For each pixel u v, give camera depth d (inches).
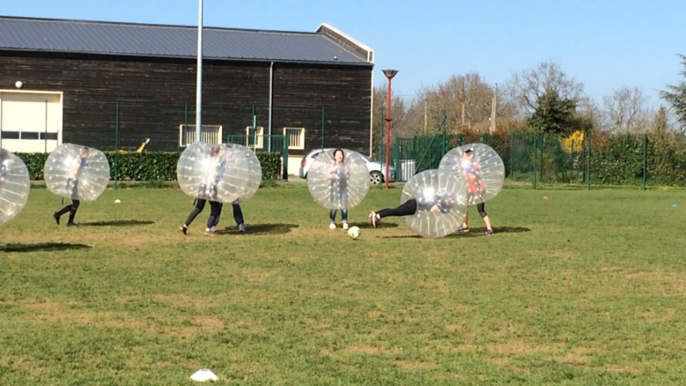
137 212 780.0
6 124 1572.3
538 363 270.2
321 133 1733.5
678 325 325.4
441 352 281.9
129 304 349.7
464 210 580.7
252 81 1689.2
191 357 271.6
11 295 365.7
